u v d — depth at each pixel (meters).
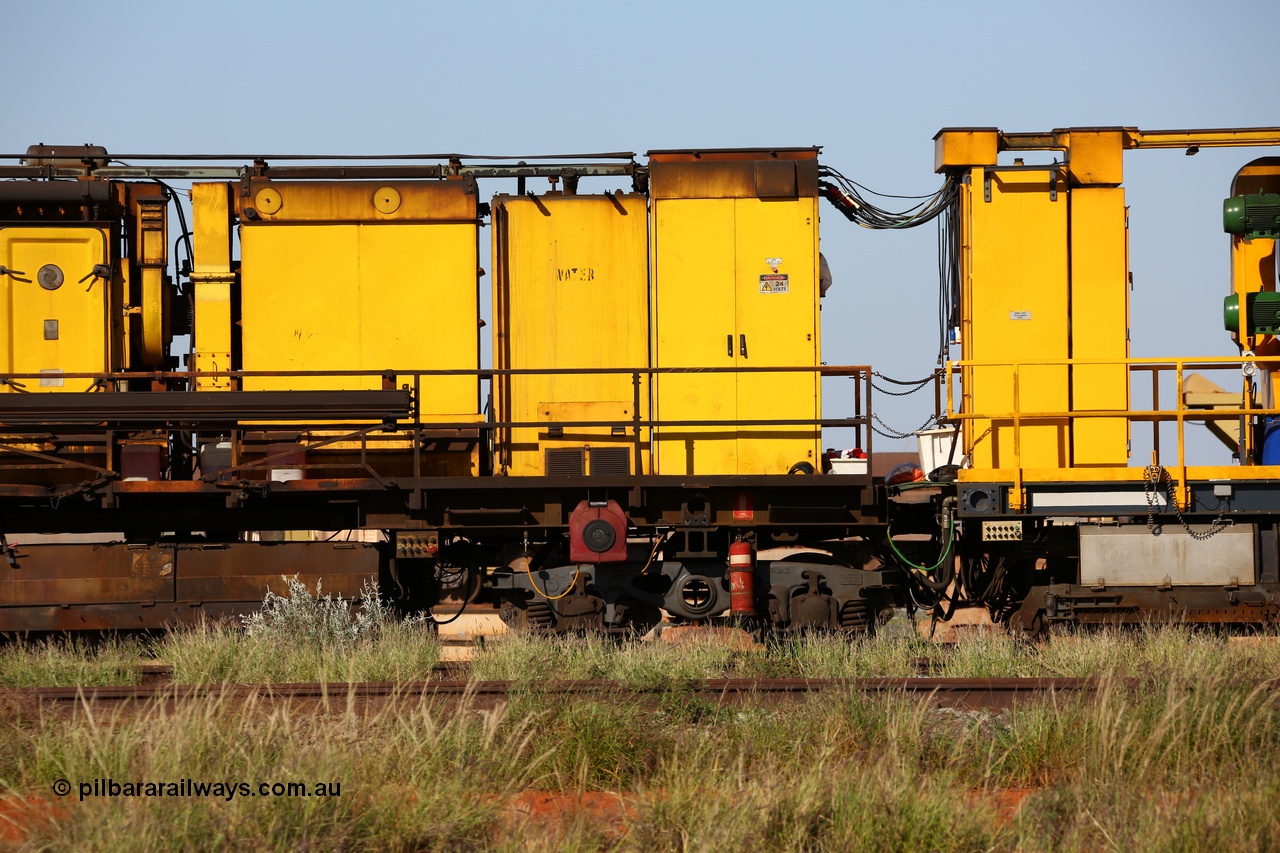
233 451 45.84
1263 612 44.38
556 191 48.62
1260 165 48.59
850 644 41.69
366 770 24.53
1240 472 44.62
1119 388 47.22
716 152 48.06
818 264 47.59
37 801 24.31
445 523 46.06
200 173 47.94
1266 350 47.50
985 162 47.53
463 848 22.28
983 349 47.28
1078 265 47.53
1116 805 23.19
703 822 22.39
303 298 47.38
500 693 33.12
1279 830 21.88
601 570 46.44
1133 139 48.03
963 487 45.00
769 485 45.00
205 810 22.34
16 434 45.91
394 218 47.41
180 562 45.62
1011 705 31.95
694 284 47.53
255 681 37.25
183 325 48.59
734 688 33.62
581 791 24.95
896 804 22.95
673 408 47.34
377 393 44.50
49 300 46.91
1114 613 45.09
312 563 45.84
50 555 45.38
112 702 32.81
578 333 48.03
